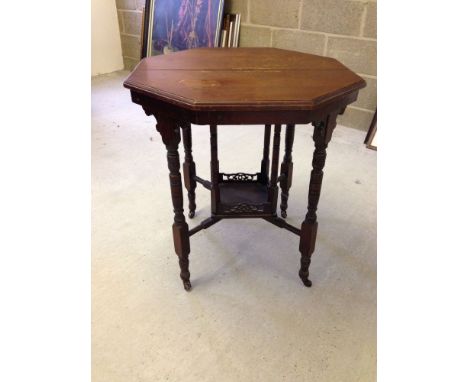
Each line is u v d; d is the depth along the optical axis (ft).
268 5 8.37
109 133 8.12
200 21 9.57
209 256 4.73
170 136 3.32
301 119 2.98
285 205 5.27
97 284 4.26
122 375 3.32
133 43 11.87
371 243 4.95
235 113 2.91
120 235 5.04
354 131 8.30
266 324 3.81
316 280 4.36
